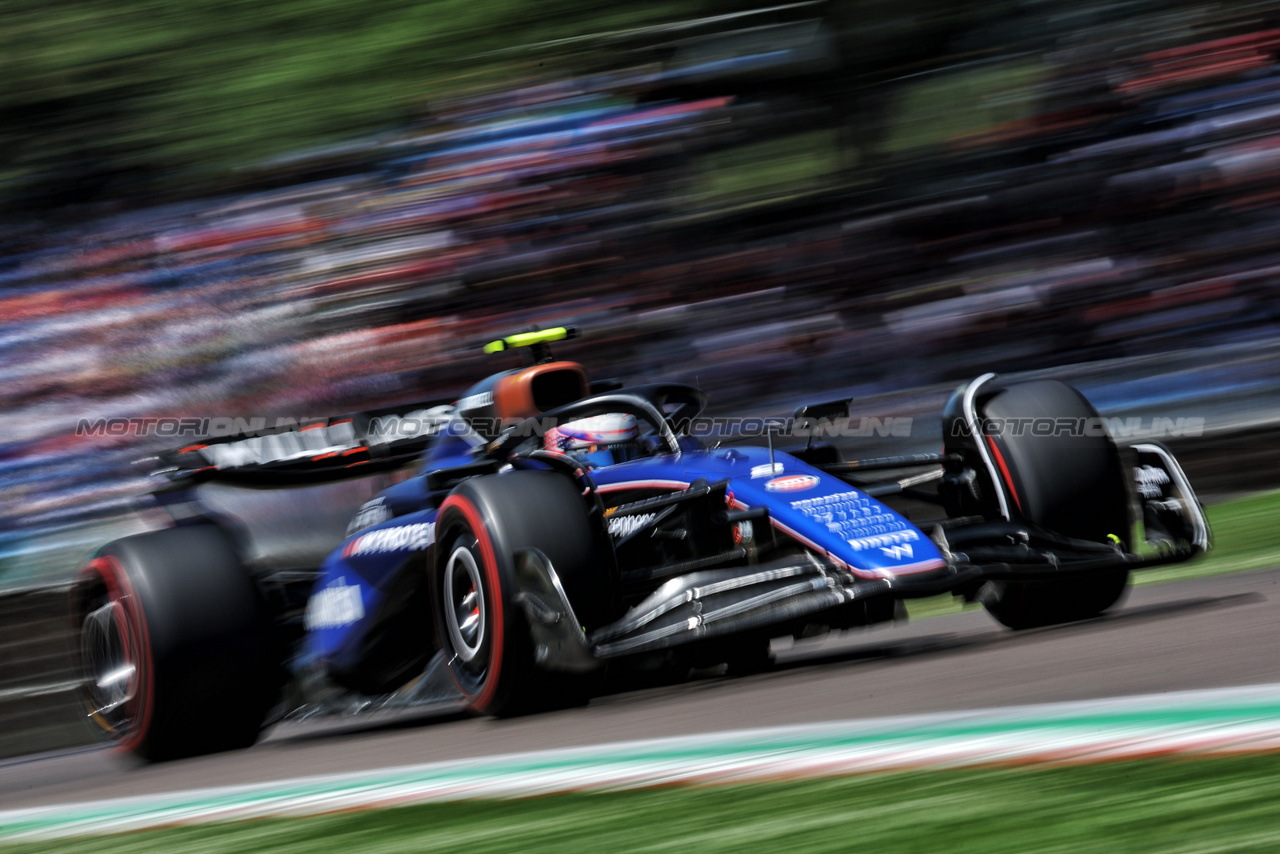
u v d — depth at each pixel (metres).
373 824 8.57
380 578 15.98
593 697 13.60
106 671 16.69
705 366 37.78
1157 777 7.05
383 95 41.69
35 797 14.04
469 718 15.08
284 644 17.84
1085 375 29.48
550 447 15.82
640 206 40.50
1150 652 11.30
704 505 14.29
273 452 18.39
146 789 12.63
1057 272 37.28
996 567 13.16
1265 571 17.91
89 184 40.84
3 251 39.62
